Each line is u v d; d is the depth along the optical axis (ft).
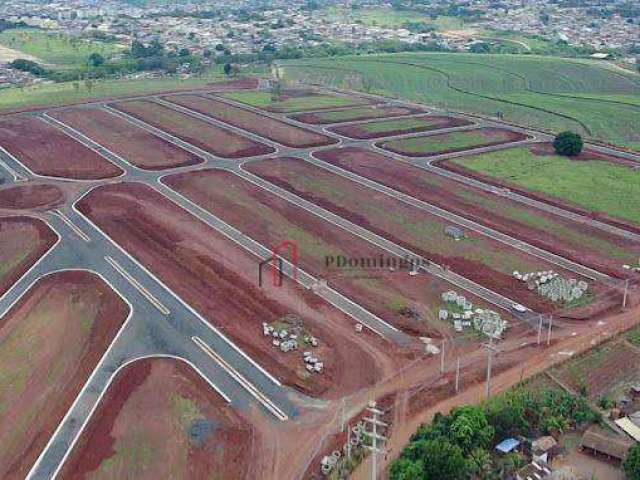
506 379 224.53
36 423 202.59
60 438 196.54
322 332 250.98
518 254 318.04
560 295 276.21
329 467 185.16
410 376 225.97
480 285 287.48
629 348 243.40
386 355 237.66
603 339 248.11
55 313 263.70
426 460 175.11
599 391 220.02
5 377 224.53
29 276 294.25
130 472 183.93
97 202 381.19
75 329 252.42
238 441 195.93
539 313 265.75
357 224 352.49
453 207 378.32
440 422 193.88
